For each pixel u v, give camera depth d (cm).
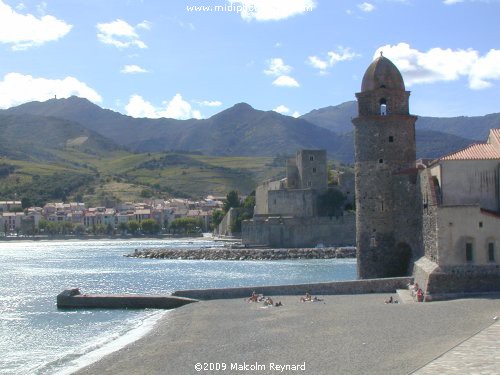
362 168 7906
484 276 5994
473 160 6556
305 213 17975
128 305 7138
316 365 3709
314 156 18625
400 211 7650
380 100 7925
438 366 3262
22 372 4312
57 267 14525
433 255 6394
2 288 9794
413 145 7869
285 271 11875
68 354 4731
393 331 4547
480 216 6075
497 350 3584
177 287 9569
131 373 3925
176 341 4884
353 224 17162
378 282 7031
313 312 5803
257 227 17962
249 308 6300
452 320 4775
